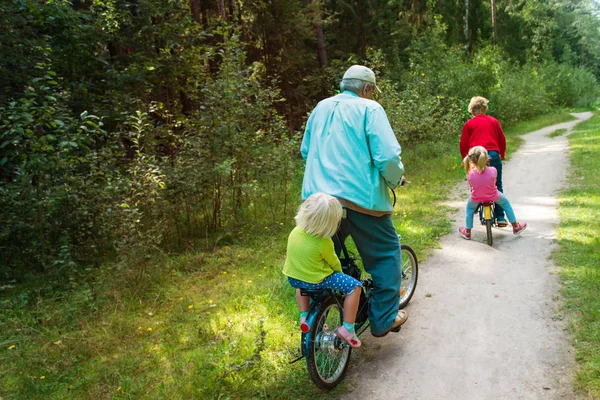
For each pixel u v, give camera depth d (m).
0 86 6.12
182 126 8.60
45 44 6.63
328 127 3.23
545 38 45.16
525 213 6.82
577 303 3.95
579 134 15.62
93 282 4.90
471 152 5.60
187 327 4.04
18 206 5.07
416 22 25.44
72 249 5.41
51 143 5.52
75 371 3.45
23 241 5.29
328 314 3.26
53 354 3.65
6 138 5.56
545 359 3.29
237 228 6.39
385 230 3.25
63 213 5.27
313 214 2.92
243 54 7.17
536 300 4.14
